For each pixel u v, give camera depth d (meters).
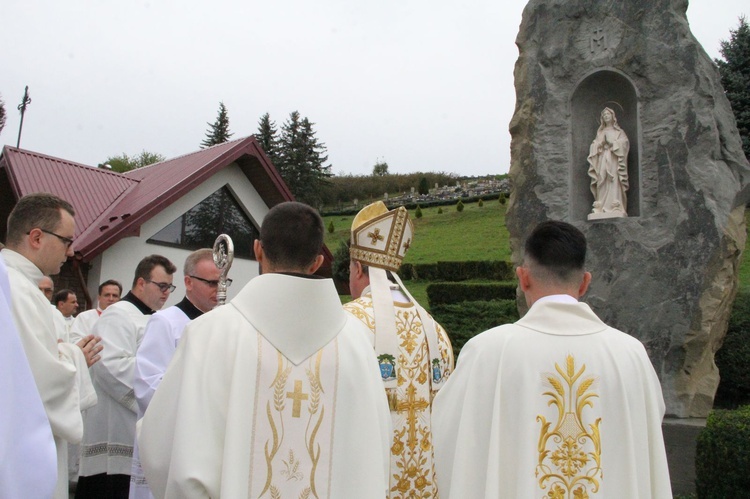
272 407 1.82
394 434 2.71
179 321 4.02
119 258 12.99
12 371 1.52
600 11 7.46
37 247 2.87
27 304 2.61
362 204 65.00
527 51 7.93
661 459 2.27
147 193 14.24
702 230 6.53
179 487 1.66
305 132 61.84
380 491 1.88
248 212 15.65
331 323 1.98
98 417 4.60
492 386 2.32
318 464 1.84
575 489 2.16
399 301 2.96
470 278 23.09
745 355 7.73
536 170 7.66
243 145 14.63
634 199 7.23
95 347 3.48
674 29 6.97
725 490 4.49
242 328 1.88
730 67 26.47
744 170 6.80
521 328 2.37
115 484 4.46
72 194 14.17
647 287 6.75
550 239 2.44
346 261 21.50
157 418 1.83
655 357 6.60
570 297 2.41
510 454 2.24
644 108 7.08
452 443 2.36
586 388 2.23
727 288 6.58
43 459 1.54
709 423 4.75
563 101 7.62
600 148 7.34
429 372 2.93
